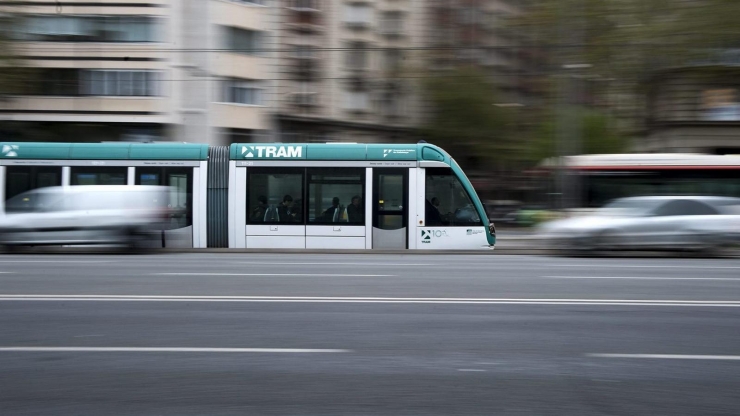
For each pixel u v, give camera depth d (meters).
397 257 18.52
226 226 20.86
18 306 9.75
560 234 18.81
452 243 20.72
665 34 30.61
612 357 7.04
